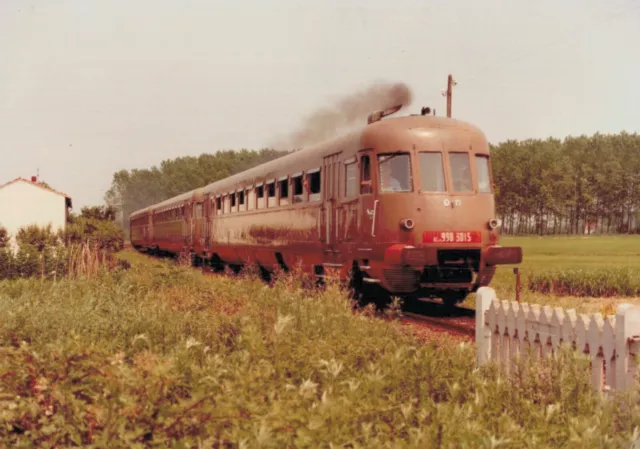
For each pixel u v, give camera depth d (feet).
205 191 101.91
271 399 13.28
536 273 69.72
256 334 17.28
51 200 136.26
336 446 11.17
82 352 15.10
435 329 38.24
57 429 13.06
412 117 47.24
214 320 27.61
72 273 64.03
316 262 55.67
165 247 143.54
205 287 41.68
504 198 440.45
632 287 62.90
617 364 17.07
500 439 10.91
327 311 29.27
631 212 444.55
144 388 12.86
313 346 18.49
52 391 13.93
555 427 13.20
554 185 426.92
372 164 45.85
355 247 47.57
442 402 15.31
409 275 43.91
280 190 64.44
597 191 445.78
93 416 13.10
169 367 13.19
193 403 12.30
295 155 61.41
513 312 21.53
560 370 16.66
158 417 12.27
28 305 28.86
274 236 65.98
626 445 12.56
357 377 16.75
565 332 19.01
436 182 45.09
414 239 44.19
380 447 11.68
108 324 26.09
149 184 526.98
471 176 45.96
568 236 373.61
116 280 51.16
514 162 449.06
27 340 24.08
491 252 44.75
